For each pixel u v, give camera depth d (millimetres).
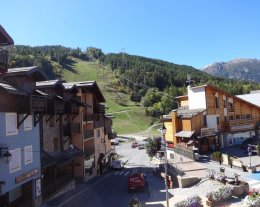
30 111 25531
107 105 159875
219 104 56938
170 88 174125
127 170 52219
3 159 23438
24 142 26781
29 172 27094
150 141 62688
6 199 25000
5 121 24250
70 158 35812
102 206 28734
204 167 37781
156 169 43000
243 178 31156
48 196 30562
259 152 47188
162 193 30797
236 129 58156
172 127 55844
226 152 51094
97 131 50594
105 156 53531
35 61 187375
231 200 23938
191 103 57250
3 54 24234
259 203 21531
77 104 37844
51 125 34250
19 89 26688
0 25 23375
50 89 33500
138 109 156125
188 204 22281
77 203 30203
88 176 43938
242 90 170375
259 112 63875
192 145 48812
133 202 24625
